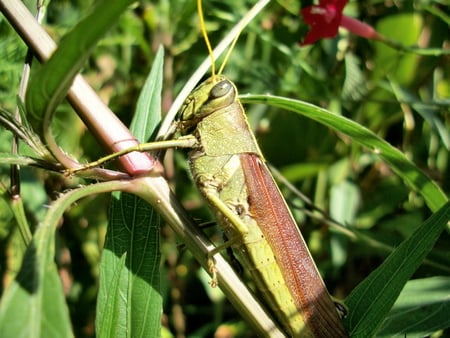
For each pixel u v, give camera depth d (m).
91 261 0.18
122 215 0.09
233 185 0.11
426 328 0.10
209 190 0.11
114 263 0.09
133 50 0.19
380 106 0.19
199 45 0.18
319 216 0.16
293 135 0.19
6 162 0.08
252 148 0.11
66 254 0.17
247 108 0.19
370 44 0.19
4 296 0.05
